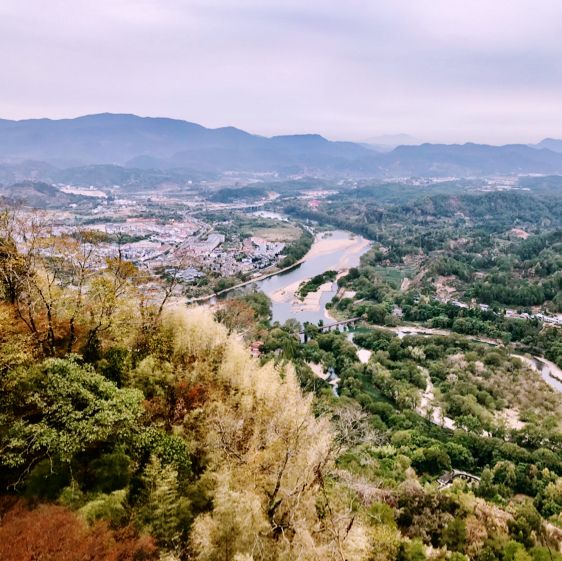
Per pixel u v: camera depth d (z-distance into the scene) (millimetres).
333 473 25922
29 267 26531
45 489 19625
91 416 20141
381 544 27625
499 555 32625
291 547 19422
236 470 21891
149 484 20203
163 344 29781
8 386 20562
